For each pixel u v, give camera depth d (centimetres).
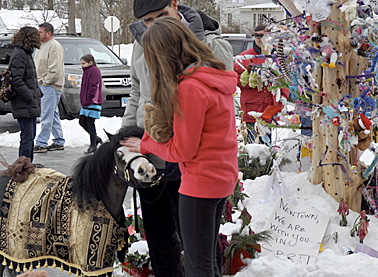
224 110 307
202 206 312
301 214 475
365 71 474
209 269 321
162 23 304
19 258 357
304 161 569
